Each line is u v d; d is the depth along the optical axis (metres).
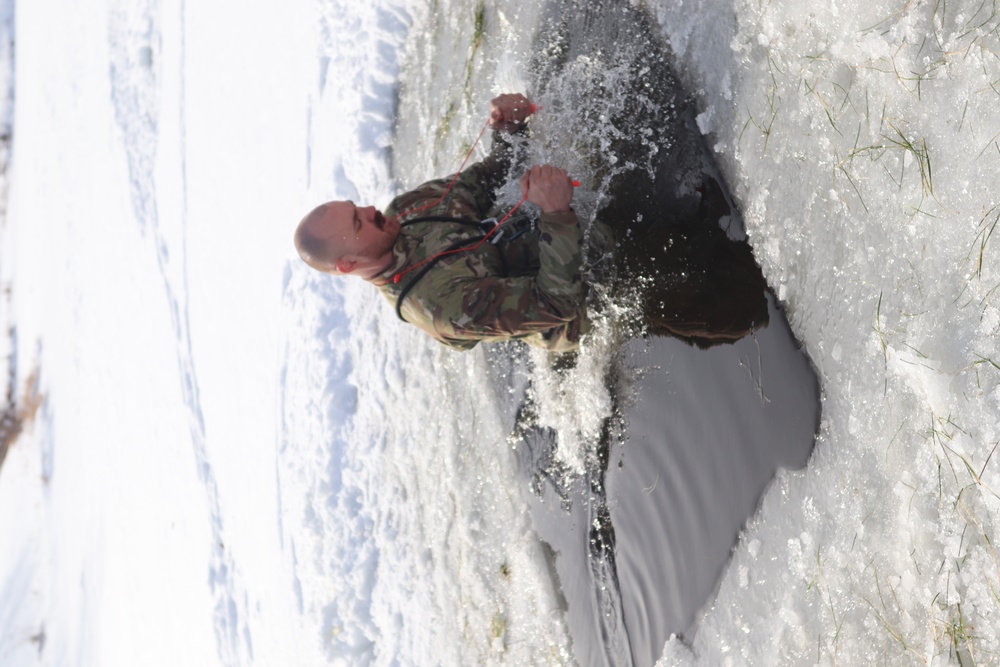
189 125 8.35
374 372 5.15
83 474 11.57
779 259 3.00
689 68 3.39
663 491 3.50
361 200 5.32
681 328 3.35
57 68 14.80
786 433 2.98
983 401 2.21
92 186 11.86
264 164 6.52
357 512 5.12
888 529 2.51
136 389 9.12
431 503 4.77
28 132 16.38
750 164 3.10
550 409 4.10
